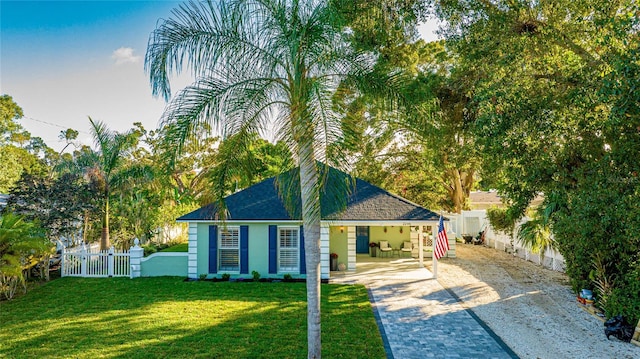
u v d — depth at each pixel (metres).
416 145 30.23
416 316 11.50
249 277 16.70
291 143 7.57
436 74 17.62
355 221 16.36
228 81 7.84
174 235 29.67
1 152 31.94
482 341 9.45
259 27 7.67
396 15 15.11
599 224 10.39
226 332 9.92
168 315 11.38
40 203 17.34
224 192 8.78
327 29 7.33
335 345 9.09
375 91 7.96
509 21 13.68
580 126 11.12
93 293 14.18
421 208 17.30
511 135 11.52
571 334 9.94
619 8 11.21
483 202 42.62
